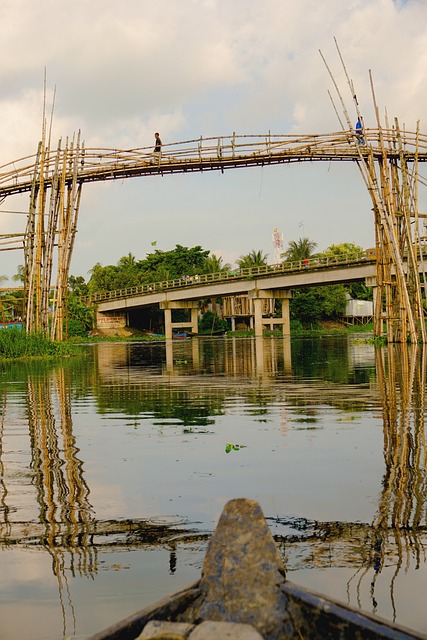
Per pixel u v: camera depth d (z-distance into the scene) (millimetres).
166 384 17984
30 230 38625
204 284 73562
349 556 4734
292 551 4844
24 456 8492
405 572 4445
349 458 7879
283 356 31094
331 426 10172
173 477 7203
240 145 37125
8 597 4234
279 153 36906
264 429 10078
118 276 99188
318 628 2814
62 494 6633
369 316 109125
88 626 3828
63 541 5230
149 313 99562
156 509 6031
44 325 38125
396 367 21172
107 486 6902
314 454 8156
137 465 7836
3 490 6820
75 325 83812
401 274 34250
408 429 9688
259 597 2975
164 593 4254
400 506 5898
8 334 33781
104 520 5754
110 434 10023
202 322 94562
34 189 38625
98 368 25641
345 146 36062
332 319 106812
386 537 5117
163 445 9016
